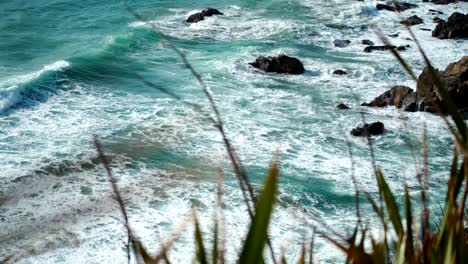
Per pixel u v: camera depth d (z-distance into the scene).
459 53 66.81
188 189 34.72
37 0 85.62
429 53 66.50
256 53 65.94
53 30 74.06
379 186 3.56
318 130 45.81
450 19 72.06
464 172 3.16
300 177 37.12
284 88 55.75
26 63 62.66
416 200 32.09
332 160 40.31
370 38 72.81
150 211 32.44
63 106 49.75
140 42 67.81
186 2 86.75
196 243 2.83
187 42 69.75
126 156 39.69
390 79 58.72
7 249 28.33
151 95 52.75
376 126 44.31
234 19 78.94
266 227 2.12
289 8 84.94
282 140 43.53
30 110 48.50
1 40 69.50
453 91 49.44
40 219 31.44
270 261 19.78
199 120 46.06
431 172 37.12
